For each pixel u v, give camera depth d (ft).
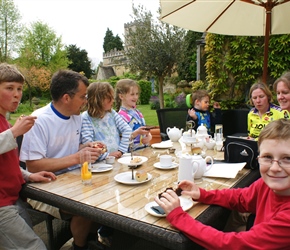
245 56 14.40
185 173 4.57
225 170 5.15
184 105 29.12
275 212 3.09
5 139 4.41
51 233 5.39
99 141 6.54
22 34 66.69
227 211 3.91
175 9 9.10
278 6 9.73
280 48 13.75
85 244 5.93
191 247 3.01
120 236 4.43
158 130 12.09
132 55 26.55
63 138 5.88
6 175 4.64
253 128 8.82
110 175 5.20
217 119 11.44
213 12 9.64
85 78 5.87
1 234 4.54
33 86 56.49
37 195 4.43
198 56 20.81
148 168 5.61
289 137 2.95
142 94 52.70
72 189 4.49
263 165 3.09
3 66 4.97
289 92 7.27
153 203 3.74
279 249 2.82
